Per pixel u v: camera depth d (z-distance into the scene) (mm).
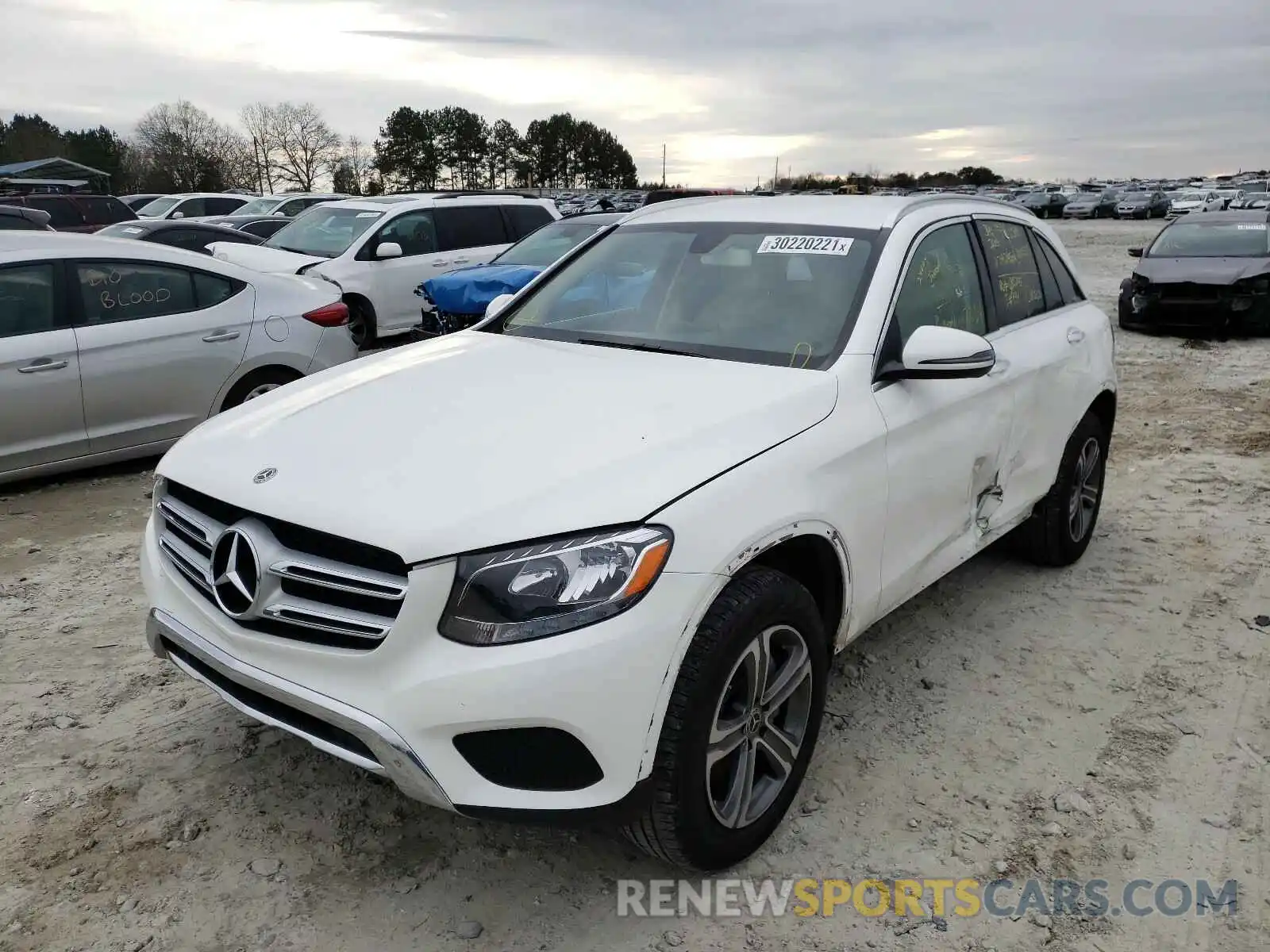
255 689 2453
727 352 3295
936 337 3094
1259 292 12367
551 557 2240
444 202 11938
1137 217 56938
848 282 3385
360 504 2359
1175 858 2811
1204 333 12906
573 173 114188
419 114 100812
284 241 12141
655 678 2285
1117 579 4801
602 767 2268
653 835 2469
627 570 2258
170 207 22094
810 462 2752
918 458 3238
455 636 2223
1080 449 4621
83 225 17141
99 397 6156
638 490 2377
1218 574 4875
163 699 3613
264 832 2869
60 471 6188
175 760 3221
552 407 2801
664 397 2857
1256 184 66125
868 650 4047
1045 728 3477
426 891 2652
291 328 6988
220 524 2604
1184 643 4129
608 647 2215
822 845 2854
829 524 2775
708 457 2551
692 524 2379
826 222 3697
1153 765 3256
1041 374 4129
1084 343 4605
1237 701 3670
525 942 2484
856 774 3193
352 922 2535
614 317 3676
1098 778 3176
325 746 2393
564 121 112500
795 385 2959
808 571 2926
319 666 2350
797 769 2850
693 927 2545
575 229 10188
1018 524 4336
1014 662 3953
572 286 3965
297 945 2455
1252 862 2791
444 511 2299
